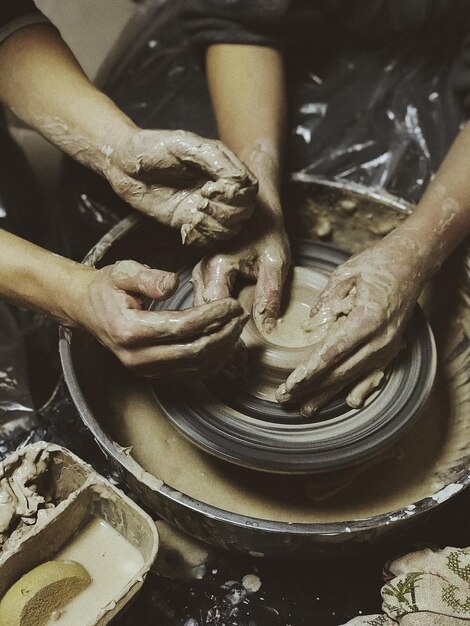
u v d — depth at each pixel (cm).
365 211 165
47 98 151
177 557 134
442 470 141
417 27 197
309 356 122
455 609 116
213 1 174
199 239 131
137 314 116
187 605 129
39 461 128
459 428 148
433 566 122
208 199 125
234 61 175
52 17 239
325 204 166
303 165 191
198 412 128
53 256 134
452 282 159
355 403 128
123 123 144
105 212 190
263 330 133
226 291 133
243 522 113
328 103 198
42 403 160
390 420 127
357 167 191
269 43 177
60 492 133
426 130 193
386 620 119
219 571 133
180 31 227
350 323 124
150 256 161
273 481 137
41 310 134
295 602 130
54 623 116
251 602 129
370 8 193
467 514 138
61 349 133
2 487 126
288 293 141
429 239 141
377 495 137
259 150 155
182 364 118
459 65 195
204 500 135
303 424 127
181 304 145
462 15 193
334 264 153
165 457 141
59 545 124
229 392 130
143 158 130
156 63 219
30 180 191
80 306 125
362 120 196
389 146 192
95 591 120
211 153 123
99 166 145
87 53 236
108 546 126
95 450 149
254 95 168
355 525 113
